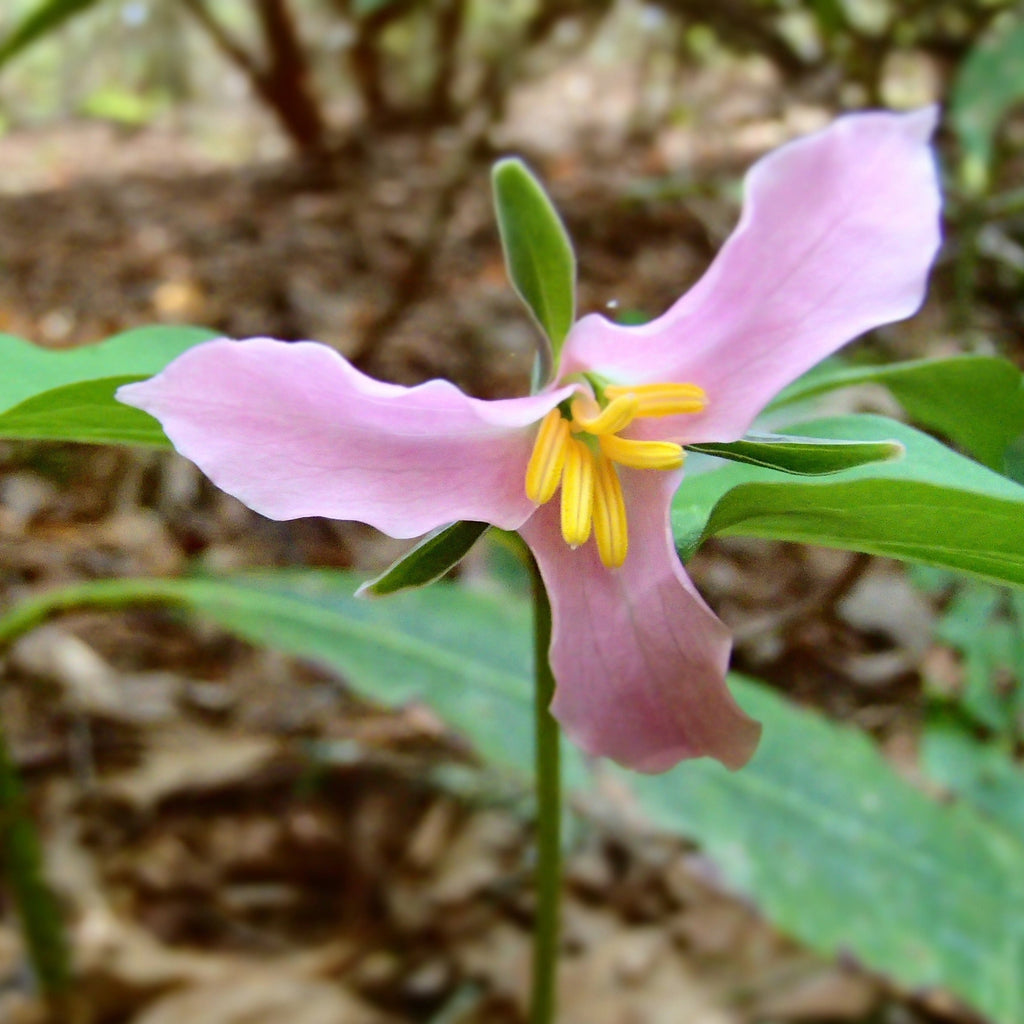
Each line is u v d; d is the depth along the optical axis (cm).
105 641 35
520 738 23
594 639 12
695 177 66
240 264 56
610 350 11
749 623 30
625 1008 27
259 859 29
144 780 30
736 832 22
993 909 22
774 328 11
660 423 12
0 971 26
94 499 31
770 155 10
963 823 23
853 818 23
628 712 12
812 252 11
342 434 11
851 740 24
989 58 43
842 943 21
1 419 13
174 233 62
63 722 32
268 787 31
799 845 22
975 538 12
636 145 80
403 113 89
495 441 11
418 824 30
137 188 73
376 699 22
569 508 11
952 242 44
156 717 33
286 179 74
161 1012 26
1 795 22
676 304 11
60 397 13
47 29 38
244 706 33
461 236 60
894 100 69
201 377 10
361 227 62
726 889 26
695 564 33
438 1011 27
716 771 24
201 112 105
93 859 29
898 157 10
